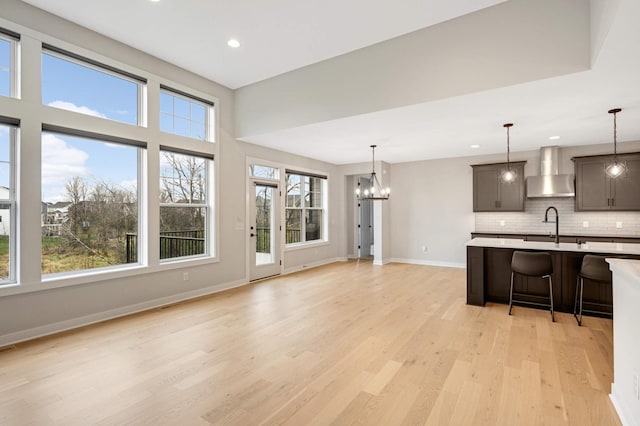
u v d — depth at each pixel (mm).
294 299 4492
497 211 6453
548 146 5910
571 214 5953
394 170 7855
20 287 3033
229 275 5188
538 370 2477
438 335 3182
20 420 1884
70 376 2387
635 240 5191
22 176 3068
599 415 1929
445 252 7219
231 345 2939
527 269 3754
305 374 2420
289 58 4266
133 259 4020
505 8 3188
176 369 2494
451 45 3463
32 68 3125
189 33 3625
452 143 5672
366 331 3283
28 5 3102
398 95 3789
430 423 1859
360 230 8750
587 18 2855
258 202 5875
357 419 1899
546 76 3010
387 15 3342
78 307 3438
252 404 2045
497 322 3557
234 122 5309
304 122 4523
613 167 4410
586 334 3203
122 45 3822
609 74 2918
